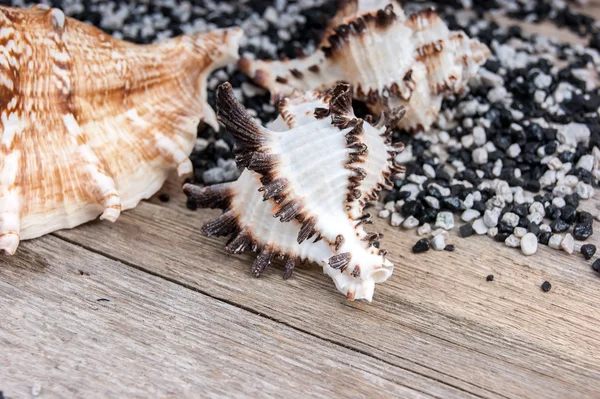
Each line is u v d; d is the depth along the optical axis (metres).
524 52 0.43
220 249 0.33
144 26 0.43
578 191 0.36
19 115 0.32
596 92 0.40
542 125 0.39
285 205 0.31
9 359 0.30
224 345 0.31
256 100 0.40
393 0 0.38
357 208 0.32
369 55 0.36
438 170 0.37
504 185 0.36
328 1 0.45
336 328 0.31
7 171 0.32
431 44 0.36
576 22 0.45
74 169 0.33
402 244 0.34
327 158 0.31
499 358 0.31
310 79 0.38
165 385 0.29
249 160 0.31
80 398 0.29
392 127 0.34
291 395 0.29
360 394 0.30
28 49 0.32
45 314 0.31
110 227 0.34
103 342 0.30
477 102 0.39
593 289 0.33
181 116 0.35
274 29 0.44
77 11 0.43
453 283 0.33
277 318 0.31
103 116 0.34
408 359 0.31
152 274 0.32
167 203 0.35
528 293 0.33
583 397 0.30
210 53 0.36
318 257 0.32
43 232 0.33
